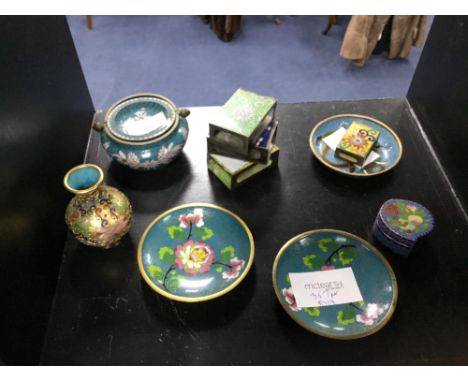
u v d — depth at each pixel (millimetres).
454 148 1200
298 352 935
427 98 1349
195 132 1390
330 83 2475
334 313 973
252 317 981
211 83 2469
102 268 1070
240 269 1030
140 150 1117
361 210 1186
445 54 1236
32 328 906
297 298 994
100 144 1362
